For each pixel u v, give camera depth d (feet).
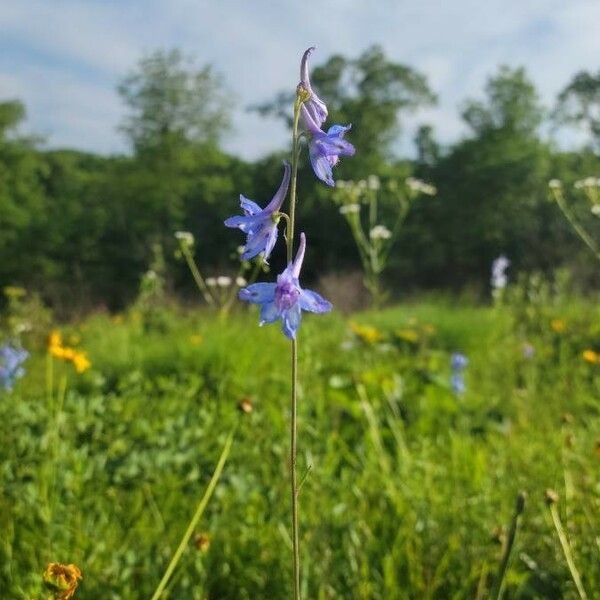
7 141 18.30
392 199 14.06
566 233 11.85
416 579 1.38
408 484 1.69
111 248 17.30
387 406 2.53
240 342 3.31
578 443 1.91
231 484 1.60
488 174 16.69
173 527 1.50
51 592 0.89
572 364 3.48
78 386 3.00
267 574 1.40
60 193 19.81
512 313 4.90
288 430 1.88
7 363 1.96
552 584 1.36
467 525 1.53
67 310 9.29
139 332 4.69
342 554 1.45
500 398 2.86
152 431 1.79
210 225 17.20
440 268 16.06
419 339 4.34
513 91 17.71
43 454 1.54
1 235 17.12
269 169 18.08
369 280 3.48
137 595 1.31
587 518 1.46
